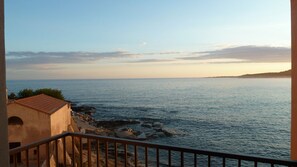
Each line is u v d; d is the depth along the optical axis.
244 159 3.19
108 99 111.25
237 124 52.69
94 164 20.55
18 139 24.03
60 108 28.36
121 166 23.92
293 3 3.36
